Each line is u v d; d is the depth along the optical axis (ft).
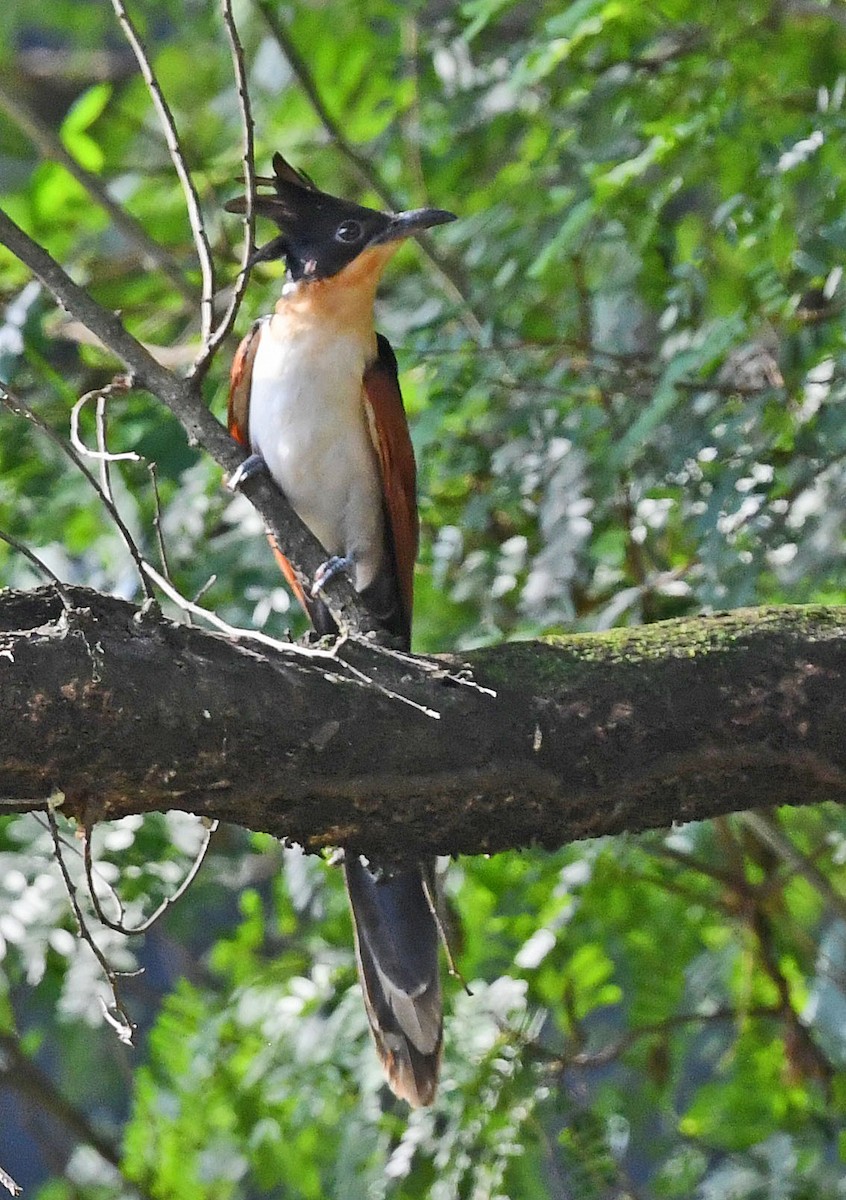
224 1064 33.71
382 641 23.25
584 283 30.76
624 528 30.50
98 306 22.74
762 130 29.30
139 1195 34.99
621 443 26.00
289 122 39.65
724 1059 32.73
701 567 28.94
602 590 32.65
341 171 39.65
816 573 25.96
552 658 19.62
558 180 32.22
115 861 29.50
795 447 26.76
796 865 31.99
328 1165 33.91
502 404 30.78
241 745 18.12
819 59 33.55
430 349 29.91
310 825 19.15
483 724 18.97
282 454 27.94
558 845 20.07
